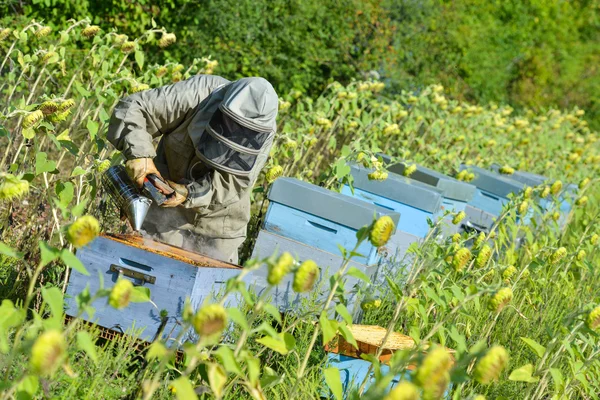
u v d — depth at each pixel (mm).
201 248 4664
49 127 4316
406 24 13398
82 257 3773
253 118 4039
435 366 2252
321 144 8734
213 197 4336
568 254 5930
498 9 19953
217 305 2459
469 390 4055
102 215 4777
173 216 4574
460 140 9406
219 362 3453
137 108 4238
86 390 3080
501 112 13703
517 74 20953
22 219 4891
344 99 8164
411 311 4621
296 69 11273
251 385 2707
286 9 11273
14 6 9258
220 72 10258
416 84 13625
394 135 9297
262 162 4395
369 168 5820
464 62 16297
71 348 3307
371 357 3135
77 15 9156
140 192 4215
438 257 4129
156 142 4668
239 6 10289
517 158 11453
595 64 24000
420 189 5633
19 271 4238
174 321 3631
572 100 22484
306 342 3979
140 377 3381
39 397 2928
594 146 14773
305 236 4734
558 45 22359
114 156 4516
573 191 8016
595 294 6195
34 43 8164
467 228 6832
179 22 10008
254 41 10781
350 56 12531
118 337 3674
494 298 3428
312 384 3584
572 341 3893
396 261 5602
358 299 4539
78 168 4285
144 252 3684
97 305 3738
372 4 12703
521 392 4395
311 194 4691
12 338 3336
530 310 5535
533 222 6457
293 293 4535
